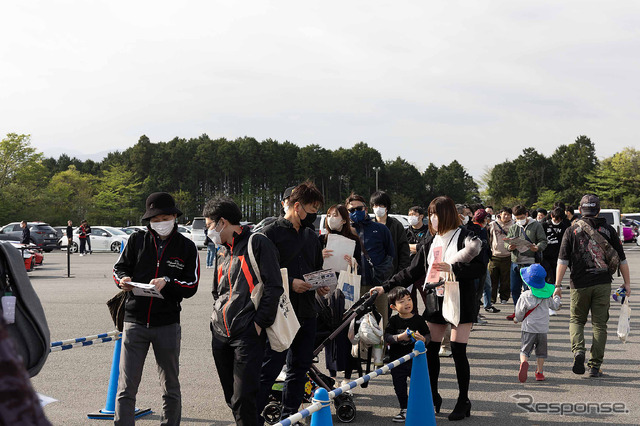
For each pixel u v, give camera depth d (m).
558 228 12.49
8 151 70.19
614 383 6.87
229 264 4.42
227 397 4.55
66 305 13.31
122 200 90.88
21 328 2.53
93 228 37.78
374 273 6.88
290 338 4.36
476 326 10.82
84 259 30.52
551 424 5.42
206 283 18.64
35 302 2.60
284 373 5.98
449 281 5.45
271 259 4.30
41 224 37.91
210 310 12.78
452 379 7.12
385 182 136.88
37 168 71.75
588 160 117.69
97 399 6.19
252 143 123.88
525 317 6.79
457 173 154.88
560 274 7.25
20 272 2.58
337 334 5.58
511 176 123.06
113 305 4.87
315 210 5.04
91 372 7.34
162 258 4.63
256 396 4.43
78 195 84.88
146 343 4.64
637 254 31.41
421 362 4.68
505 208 12.73
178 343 4.72
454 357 5.59
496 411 5.82
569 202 115.62
